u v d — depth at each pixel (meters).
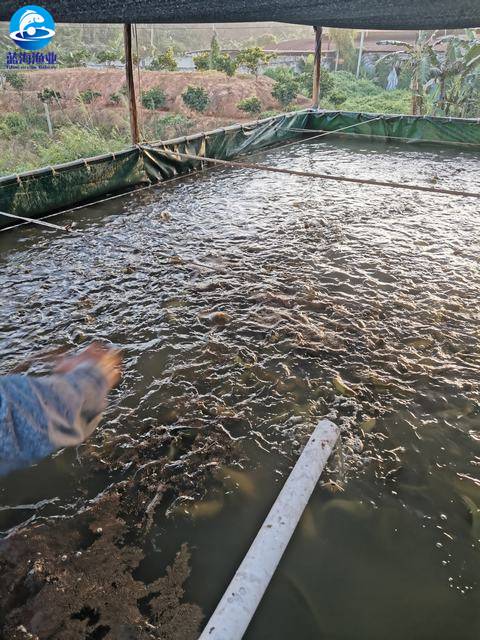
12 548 2.11
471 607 1.87
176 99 23.00
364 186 7.43
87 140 15.73
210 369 3.26
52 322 3.78
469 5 4.38
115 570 2.03
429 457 2.57
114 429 2.77
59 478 2.47
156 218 6.08
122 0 3.45
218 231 5.62
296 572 2.00
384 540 2.13
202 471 2.51
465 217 6.08
